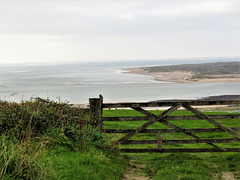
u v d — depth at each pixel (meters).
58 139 8.24
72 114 9.61
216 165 9.47
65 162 6.91
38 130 8.33
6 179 5.05
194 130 9.91
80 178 6.29
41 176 5.45
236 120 28.38
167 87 148.25
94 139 9.57
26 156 5.66
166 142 10.23
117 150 9.97
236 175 8.11
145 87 150.38
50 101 9.67
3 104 8.54
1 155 5.46
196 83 170.50
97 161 7.87
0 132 7.37
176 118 9.88
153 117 9.95
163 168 8.91
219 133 21.33
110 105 10.07
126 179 7.77
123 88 147.38
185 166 8.97
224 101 9.49
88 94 121.25
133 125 24.81
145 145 15.81
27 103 8.98
